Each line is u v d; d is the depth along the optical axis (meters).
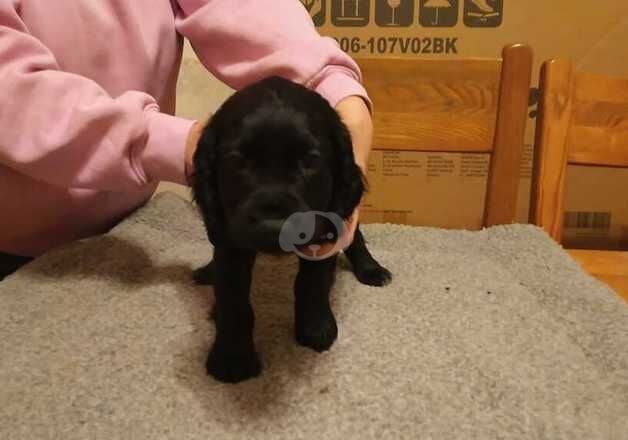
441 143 1.12
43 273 0.87
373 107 1.11
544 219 1.11
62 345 0.71
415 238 1.09
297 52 0.83
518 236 1.05
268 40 0.86
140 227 1.04
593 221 1.52
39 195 0.88
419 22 1.40
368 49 1.42
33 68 0.75
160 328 0.75
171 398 0.63
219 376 0.67
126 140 0.74
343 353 0.71
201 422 0.60
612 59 1.42
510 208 1.14
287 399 0.63
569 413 0.62
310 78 0.81
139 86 0.90
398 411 0.61
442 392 0.64
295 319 0.75
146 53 0.88
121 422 0.60
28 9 0.83
